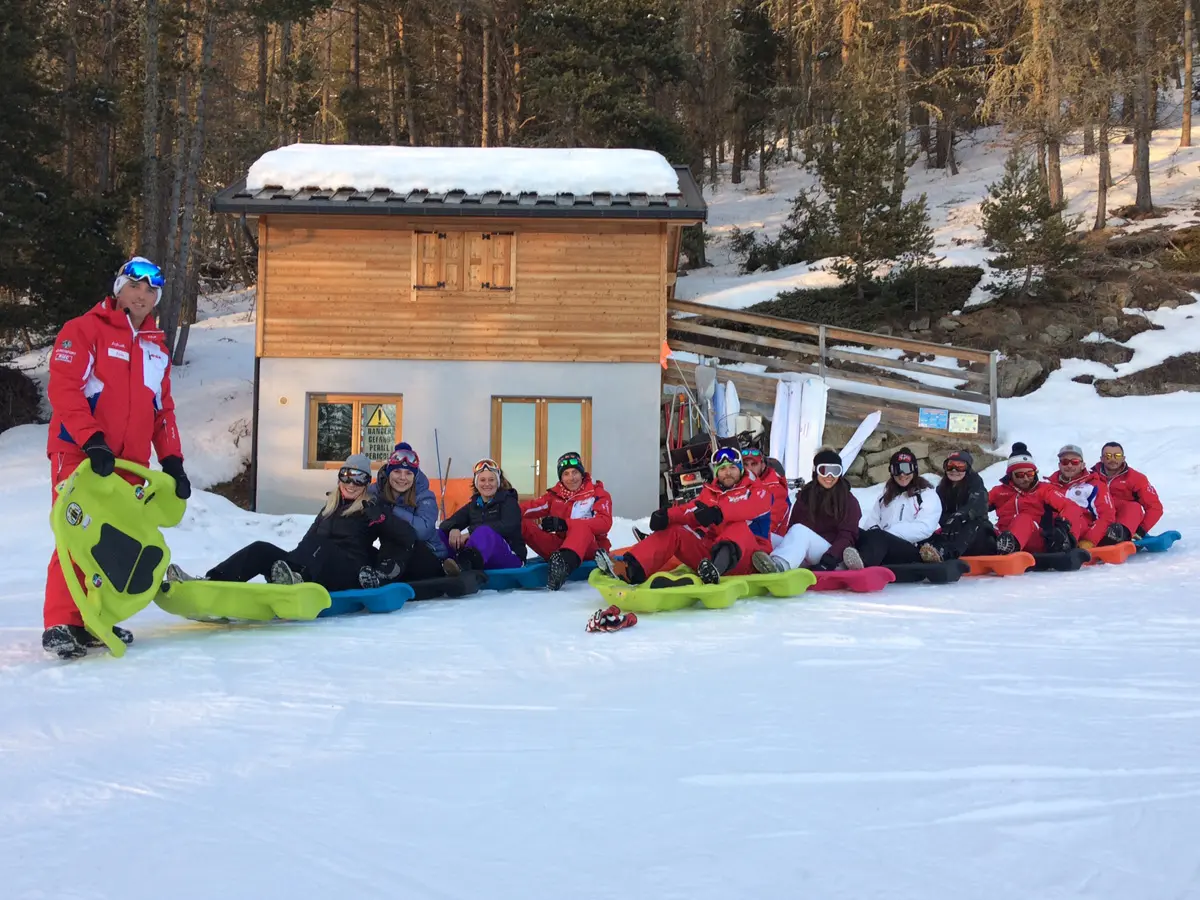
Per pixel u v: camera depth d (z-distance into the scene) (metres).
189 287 28.08
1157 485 14.78
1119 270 22.42
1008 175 22.11
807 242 26.98
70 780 3.12
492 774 3.12
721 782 3.00
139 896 2.28
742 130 35.31
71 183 19.03
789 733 3.53
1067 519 8.84
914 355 20.11
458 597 7.55
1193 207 26.30
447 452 15.31
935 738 3.43
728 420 16.34
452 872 2.38
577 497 8.30
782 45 34.91
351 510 6.92
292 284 15.23
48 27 19.94
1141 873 2.30
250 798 2.93
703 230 29.83
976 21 30.05
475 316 15.30
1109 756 3.19
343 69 33.97
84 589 5.17
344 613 6.78
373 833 2.64
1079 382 19.19
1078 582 7.76
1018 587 7.55
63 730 3.73
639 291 15.36
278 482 15.19
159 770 3.22
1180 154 31.56
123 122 23.25
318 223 15.20
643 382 15.35
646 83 25.81
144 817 2.79
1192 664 4.68
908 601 6.89
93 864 2.46
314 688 4.40
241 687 4.43
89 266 18.47
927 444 16.53
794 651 5.13
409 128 31.81
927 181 34.75
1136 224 25.70
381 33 31.75
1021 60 27.66
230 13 20.45
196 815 2.80
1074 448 9.29
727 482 7.24
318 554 6.73
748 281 25.33
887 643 5.31
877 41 29.86
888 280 22.31
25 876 2.39
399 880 2.34
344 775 3.13
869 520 8.59
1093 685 4.25
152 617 6.66
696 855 2.45
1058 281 21.47
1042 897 2.18
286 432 15.20
